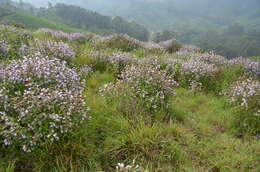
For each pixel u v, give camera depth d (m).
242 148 3.18
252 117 3.61
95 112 3.35
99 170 2.55
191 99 4.90
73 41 9.85
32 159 2.51
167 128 3.39
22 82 3.04
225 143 3.29
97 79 5.34
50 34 10.57
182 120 3.94
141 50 9.51
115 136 3.05
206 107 4.62
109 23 108.38
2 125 2.40
